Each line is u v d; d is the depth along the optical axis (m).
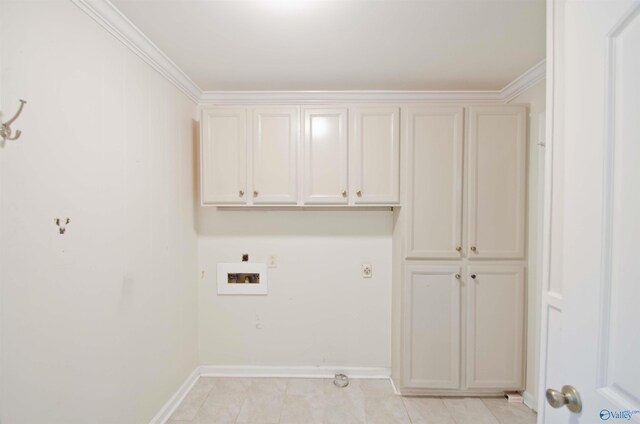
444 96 2.02
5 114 0.83
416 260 1.84
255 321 2.13
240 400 1.84
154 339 1.57
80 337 1.08
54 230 0.98
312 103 2.06
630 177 0.50
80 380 1.08
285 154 1.86
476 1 1.14
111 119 1.24
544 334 0.82
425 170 1.81
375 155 1.84
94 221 1.15
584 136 0.59
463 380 1.83
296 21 1.26
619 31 0.52
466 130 1.79
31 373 0.90
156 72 1.58
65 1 1.01
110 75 1.23
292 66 1.67
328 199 1.86
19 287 0.87
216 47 1.48
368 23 1.28
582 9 0.60
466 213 1.81
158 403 1.60
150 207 1.53
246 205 1.89
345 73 1.75
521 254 1.79
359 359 2.13
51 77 0.96
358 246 2.13
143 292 1.47
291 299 2.14
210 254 2.14
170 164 1.74
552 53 0.77
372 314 2.13
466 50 1.50
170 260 1.74
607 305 0.54
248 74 1.77
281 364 2.13
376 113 1.83
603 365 0.54
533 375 1.76
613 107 0.53
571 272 0.62
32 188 0.90
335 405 1.79
